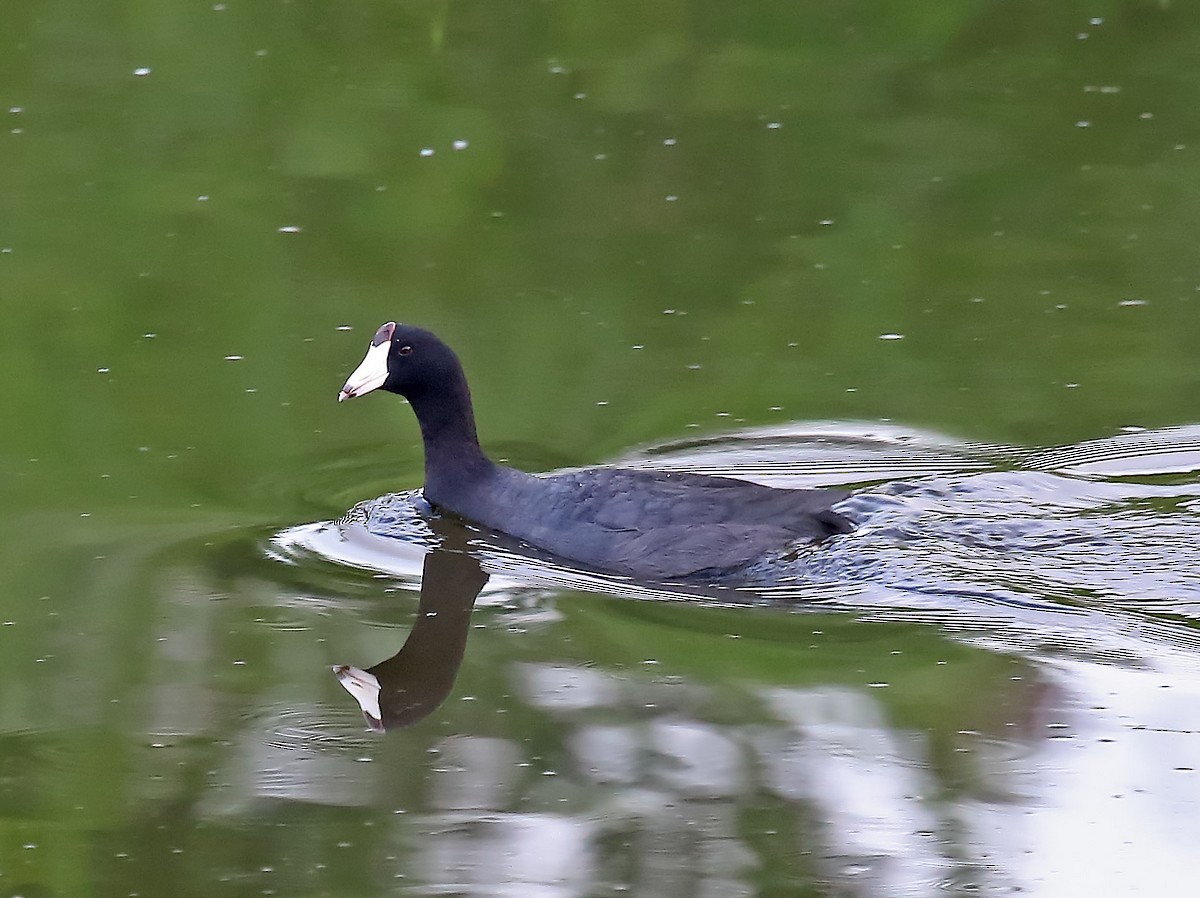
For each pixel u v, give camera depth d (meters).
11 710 9.34
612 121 19.58
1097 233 16.94
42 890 7.71
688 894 7.66
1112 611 10.38
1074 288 15.84
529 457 13.30
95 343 15.01
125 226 17.14
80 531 11.84
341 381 14.45
